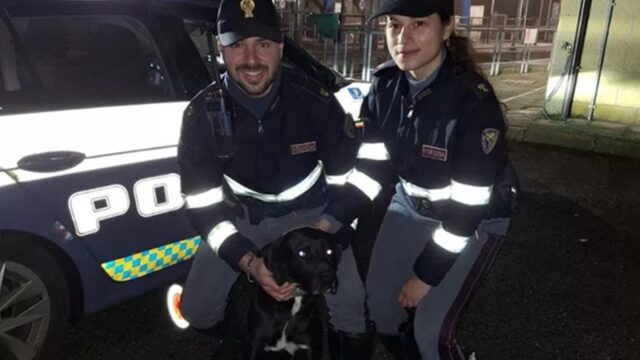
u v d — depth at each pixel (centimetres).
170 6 283
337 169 223
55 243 237
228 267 237
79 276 249
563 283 358
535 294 344
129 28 269
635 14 693
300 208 229
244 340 234
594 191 540
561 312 324
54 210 234
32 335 243
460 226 188
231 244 212
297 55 341
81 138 243
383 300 226
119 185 253
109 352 279
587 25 727
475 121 183
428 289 201
